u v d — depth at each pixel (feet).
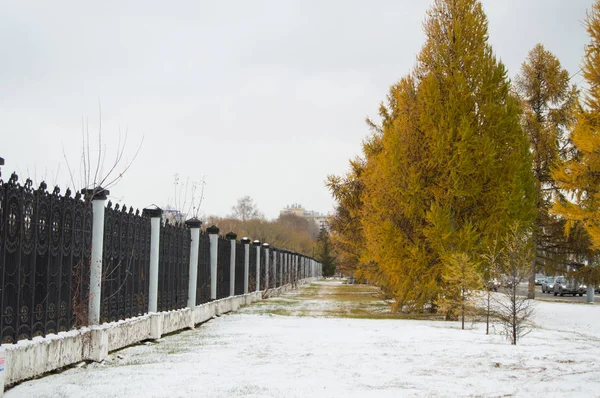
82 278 30.01
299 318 62.64
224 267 72.38
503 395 22.00
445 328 52.34
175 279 48.29
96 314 31.04
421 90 67.97
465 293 54.49
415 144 67.15
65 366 27.63
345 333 45.91
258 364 29.40
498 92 67.77
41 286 25.96
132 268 37.78
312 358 31.60
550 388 23.40
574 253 113.50
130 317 37.40
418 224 67.10
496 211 64.64
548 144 111.75
